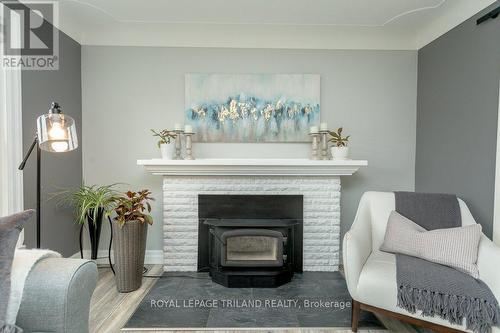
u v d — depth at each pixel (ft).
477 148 7.50
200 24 9.55
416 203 7.26
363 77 10.11
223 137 9.91
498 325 4.79
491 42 7.07
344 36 9.95
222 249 8.28
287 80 9.90
